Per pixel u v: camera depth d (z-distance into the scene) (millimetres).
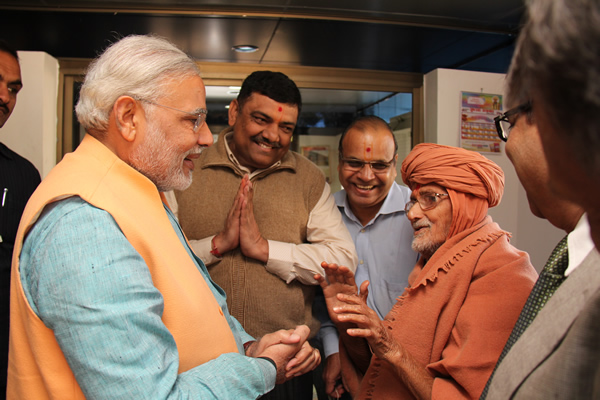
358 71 2416
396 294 1647
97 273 685
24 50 2121
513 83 434
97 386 664
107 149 849
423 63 2369
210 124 2375
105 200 758
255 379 863
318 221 1664
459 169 1146
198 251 1519
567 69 332
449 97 2260
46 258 691
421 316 1093
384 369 1098
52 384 718
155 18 1830
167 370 726
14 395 776
